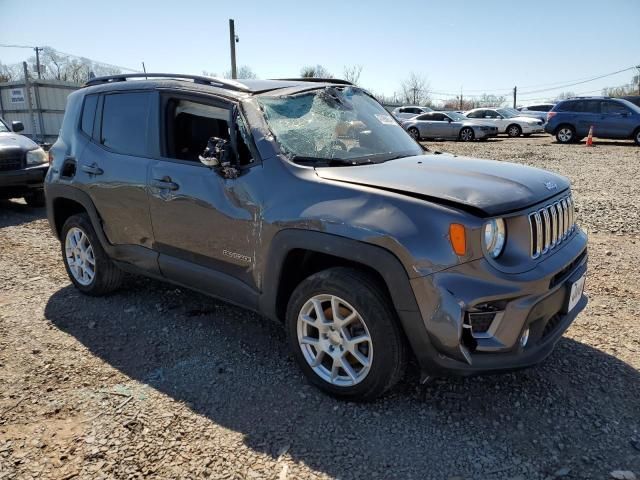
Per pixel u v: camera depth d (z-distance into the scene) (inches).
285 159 124.7
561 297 114.1
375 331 108.8
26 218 318.0
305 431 109.1
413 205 104.6
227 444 105.3
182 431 109.4
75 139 176.6
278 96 141.1
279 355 141.5
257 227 123.9
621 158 591.5
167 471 98.0
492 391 122.5
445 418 112.9
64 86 869.2
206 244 137.4
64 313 169.9
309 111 142.6
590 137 770.2
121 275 180.9
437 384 125.4
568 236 127.6
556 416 113.3
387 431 108.7
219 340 150.3
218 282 137.6
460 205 102.3
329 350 118.4
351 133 144.8
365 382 112.7
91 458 101.4
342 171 121.4
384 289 109.4
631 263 209.6
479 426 110.3
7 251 243.3
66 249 187.0
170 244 147.6
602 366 132.8
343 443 105.3
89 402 120.0
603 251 226.5
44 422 112.6
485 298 99.6
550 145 796.0
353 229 107.3
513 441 105.6
